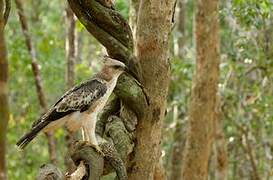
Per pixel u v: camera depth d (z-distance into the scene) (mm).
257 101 17875
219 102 16656
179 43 21219
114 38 7488
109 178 12430
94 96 7301
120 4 15742
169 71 7953
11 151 21797
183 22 22141
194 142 13805
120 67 7457
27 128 20922
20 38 18828
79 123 7316
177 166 20797
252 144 21078
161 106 7910
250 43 17219
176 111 20578
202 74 13859
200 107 13836
